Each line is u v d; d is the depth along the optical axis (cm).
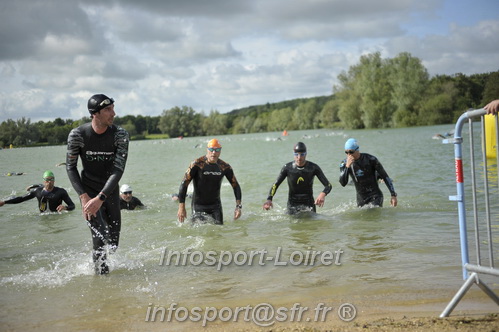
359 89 7394
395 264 505
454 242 593
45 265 565
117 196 537
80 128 508
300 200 897
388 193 1094
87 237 745
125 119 12675
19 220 934
